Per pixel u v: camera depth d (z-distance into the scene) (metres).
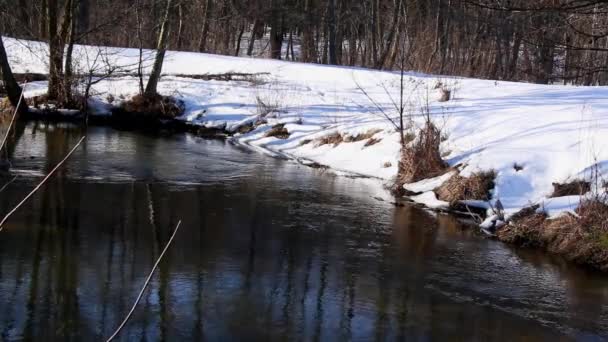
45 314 6.42
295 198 11.41
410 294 7.46
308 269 8.03
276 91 19.33
